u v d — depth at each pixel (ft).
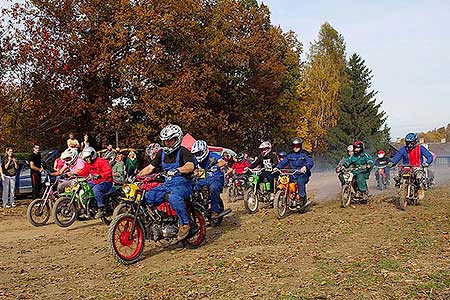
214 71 110.73
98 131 93.04
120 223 27.94
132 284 23.61
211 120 109.09
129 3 90.33
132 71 89.04
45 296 22.27
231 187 59.52
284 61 156.15
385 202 52.85
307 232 35.70
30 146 79.10
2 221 47.67
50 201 45.62
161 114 93.35
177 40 102.22
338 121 199.21
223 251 30.04
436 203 50.08
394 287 21.07
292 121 160.66
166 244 30.86
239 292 21.34
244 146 154.81
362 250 28.76
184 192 29.60
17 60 76.13
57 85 81.71
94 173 41.50
